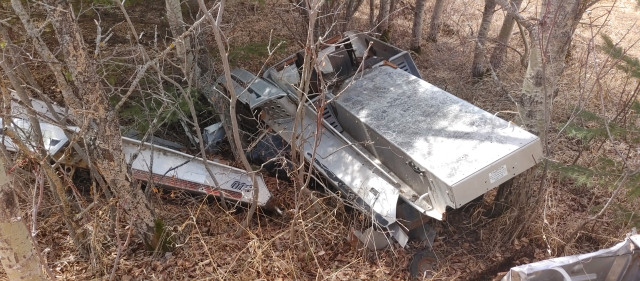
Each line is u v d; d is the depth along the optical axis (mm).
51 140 5988
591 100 7645
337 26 8320
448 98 5973
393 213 5258
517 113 5492
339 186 5801
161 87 5512
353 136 6242
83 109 4238
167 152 6520
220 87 7180
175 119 7000
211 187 6242
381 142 5578
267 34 9711
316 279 5039
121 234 5648
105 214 5531
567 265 4320
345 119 6203
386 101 6070
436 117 5668
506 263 5691
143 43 8555
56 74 4289
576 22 4945
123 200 4867
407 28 12047
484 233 5922
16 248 3045
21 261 3102
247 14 10391
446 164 4945
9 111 4734
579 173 5152
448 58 10430
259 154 7008
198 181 6277
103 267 5164
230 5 10625
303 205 5961
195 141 7258
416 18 10398
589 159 6695
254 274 5125
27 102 4695
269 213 6309
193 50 6824
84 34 8469
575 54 8992
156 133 7426
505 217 5789
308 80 4531
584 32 10195
